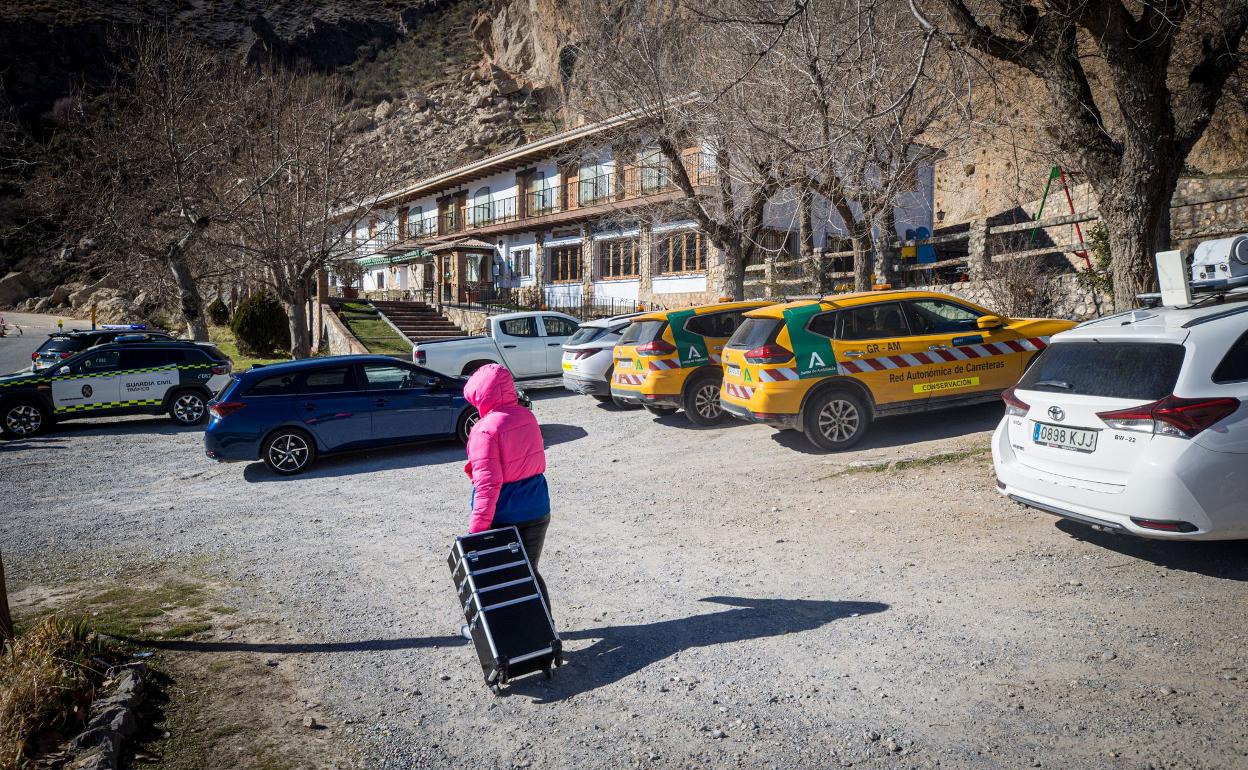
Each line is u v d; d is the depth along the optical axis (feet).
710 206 53.52
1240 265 19.53
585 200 96.68
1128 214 23.86
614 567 18.31
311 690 12.80
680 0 43.11
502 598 12.34
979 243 45.09
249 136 71.26
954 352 28.37
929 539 18.17
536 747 10.75
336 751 10.80
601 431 37.60
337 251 76.38
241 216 70.03
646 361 35.96
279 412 32.42
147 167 73.41
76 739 10.30
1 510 28.09
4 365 90.02
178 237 77.51
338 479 31.14
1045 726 10.20
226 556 21.20
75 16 267.59
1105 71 44.42
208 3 345.10
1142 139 23.17
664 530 20.97
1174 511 13.47
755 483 25.00
